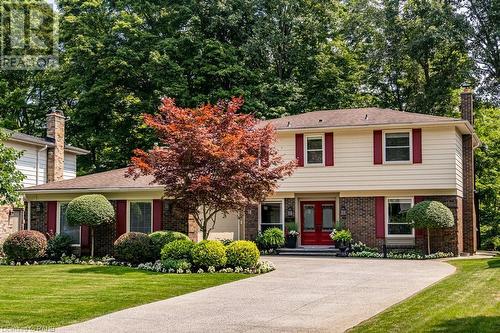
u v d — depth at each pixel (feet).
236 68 122.62
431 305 37.47
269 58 134.31
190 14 130.00
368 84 138.72
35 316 37.19
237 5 130.21
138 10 134.82
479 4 125.80
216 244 63.36
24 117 143.13
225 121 65.10
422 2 128.26
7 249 76.64
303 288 49.44
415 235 85.15
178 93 121.08
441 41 124.26
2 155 59.26
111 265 71.82
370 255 83.61
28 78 140.15
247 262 62.69
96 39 128.57
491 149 126.31
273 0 130.11
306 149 91.09
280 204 92.58
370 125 86.89
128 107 132.36
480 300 38.65
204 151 62.44
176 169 63.62
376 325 31.78
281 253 88.84
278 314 37.73
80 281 54.29
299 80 134.31
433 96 128.26
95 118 131.85
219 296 45.78
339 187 88.99
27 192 86.28
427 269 63.67
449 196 84.38
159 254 70.08
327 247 89.97
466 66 125.18
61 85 135.74
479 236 114.62
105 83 125.29
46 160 100.01
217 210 65.98
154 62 120.57
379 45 134.21
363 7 136.36
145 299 44.27
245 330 32.96
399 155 86.89
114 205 84.43
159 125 64.28
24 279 55.98
